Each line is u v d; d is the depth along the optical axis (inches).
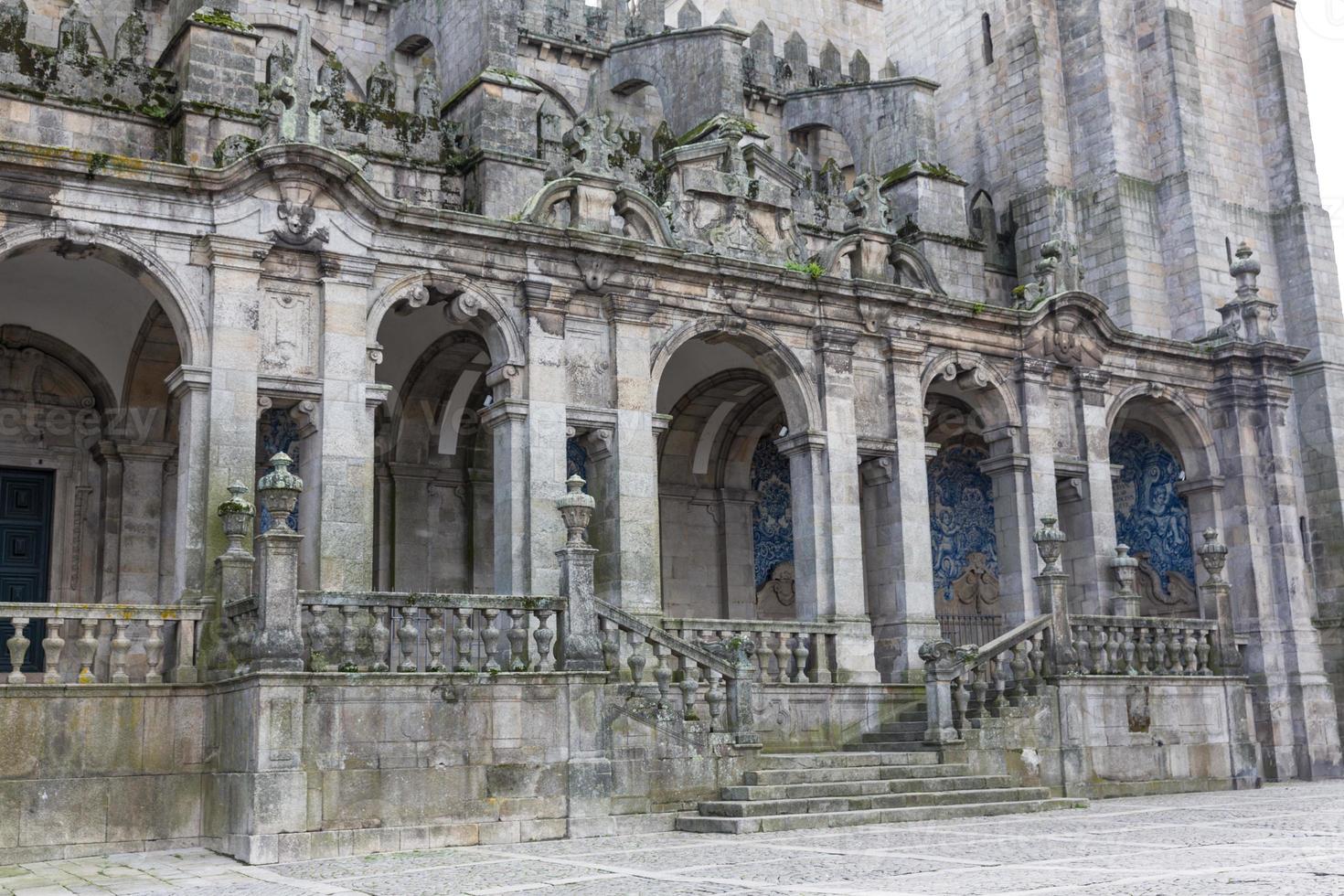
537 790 778.8
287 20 1283.2
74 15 964.6
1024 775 967.6
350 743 733.9
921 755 925.8
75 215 827.4
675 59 1322.6
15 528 1023.0
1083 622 1070.4
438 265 943.7
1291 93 1509.6
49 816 723.4
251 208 874.1
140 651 868.0
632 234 1038.4
